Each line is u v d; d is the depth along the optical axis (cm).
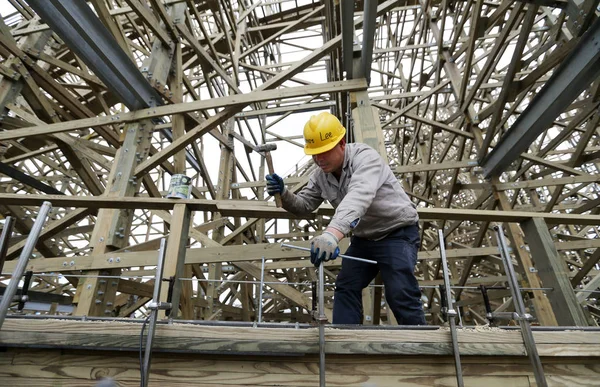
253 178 823
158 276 117
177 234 177
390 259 157
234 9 878
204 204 186
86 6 291
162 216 401
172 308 146
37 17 459
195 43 482
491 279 543
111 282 260
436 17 645
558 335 121
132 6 361
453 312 116
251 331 118
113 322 119
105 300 251
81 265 249
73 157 430
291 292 375
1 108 383
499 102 411
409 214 161
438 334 119
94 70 314
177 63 425
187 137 336
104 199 189
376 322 308
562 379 118
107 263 247
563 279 203
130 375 117
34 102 410
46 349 120
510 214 219
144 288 351
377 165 149
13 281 103
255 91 343
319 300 110
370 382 116
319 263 114
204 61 526
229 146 668
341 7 272
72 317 124
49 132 342
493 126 435
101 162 482
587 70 288
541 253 214
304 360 119
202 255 275
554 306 206
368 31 276
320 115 166
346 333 118
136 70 345
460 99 517
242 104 341
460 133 516
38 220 113
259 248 277
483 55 623
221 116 342
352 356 119
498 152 445
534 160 488
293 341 116
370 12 254
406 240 162
